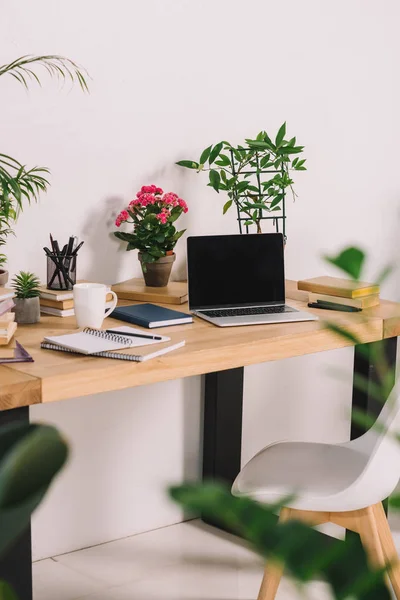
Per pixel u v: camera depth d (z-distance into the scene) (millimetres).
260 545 232
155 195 2555
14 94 2289
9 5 2246
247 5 2781
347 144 3178
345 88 3129
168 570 2521
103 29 2439
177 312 2213
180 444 2850
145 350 1825
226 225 2855
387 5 3217
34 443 219
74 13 2373
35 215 2385
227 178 2818
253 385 3049
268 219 2963
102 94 2469
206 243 2318
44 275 2438
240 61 2791
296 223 3066
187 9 2625
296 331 2102
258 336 2039
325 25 3023
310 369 3225
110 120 2500
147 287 2496
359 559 237
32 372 1652
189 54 2652
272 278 2391
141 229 2447
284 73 2930
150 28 2543
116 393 2662
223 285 2330
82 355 1810
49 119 2369
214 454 2842
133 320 2135
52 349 1840
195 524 2871
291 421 3201
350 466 2021
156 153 2627
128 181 2574
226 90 2770
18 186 1890
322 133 3088
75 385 1666
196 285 2297
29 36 2297
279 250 2404
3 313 1829
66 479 2590
